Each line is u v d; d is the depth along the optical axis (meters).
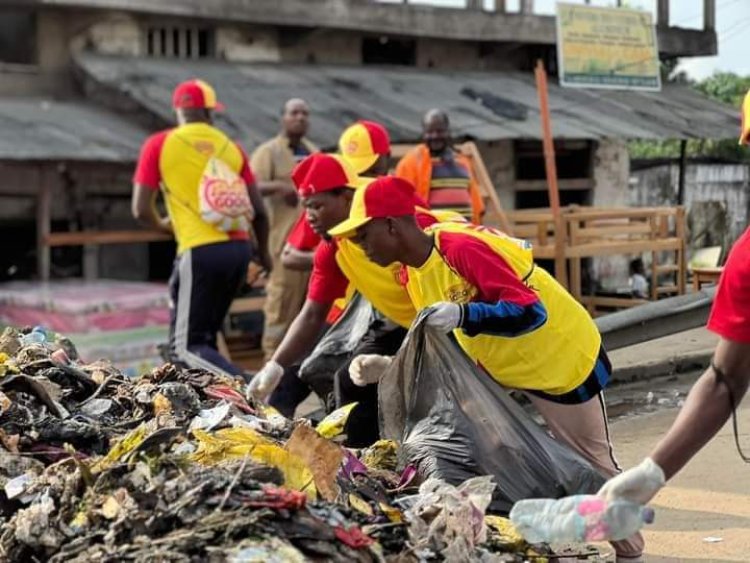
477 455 4.18
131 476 3.67
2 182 11.94
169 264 13.18
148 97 11.90
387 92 14.37
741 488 5.68
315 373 5.90
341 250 4.87
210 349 7.84
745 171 21.17
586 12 14.13
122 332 9.42
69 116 11.85
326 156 5.28
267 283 9.60
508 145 16.69
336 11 14.69
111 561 3.30
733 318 3.06
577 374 4.38
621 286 16.39
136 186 7.91
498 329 4.16
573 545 4.64
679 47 18.91
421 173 8.07
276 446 3.92
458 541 3.69
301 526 3.41
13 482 3.82
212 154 7.83
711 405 3.09
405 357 4.30
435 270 4.30
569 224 11.98
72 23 12.86
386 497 4.05
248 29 14.38
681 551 4.82
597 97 16.73
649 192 20.62
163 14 13.34
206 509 3.44
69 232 12.27
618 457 6.43
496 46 17.02
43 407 4.39
